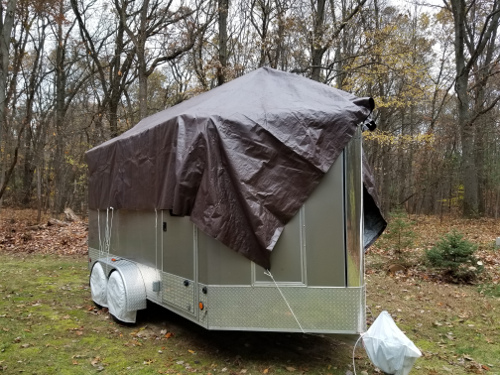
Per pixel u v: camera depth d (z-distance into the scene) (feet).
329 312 11.30
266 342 14.46
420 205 85.56
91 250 21.39
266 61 49.78
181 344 14.19
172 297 13.51
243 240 11.16
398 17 49.44
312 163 11.35
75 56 76.79
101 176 19.22
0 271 26.81
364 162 15.97
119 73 54.90
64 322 16.44
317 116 11.69
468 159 59.47
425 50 71.56
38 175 53.26
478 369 12.40
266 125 11.65
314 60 45.29
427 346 14.38
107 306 17.25
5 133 49.16
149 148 14.21
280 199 11.26
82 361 12.64
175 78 74.33
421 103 65.05
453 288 22.53
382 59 44.88
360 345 11.50
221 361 12.73
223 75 44.42
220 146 11.54
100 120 55.01
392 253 30.09
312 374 11.82
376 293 21.47
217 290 11.60
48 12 55.62
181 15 49.55
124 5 47.57
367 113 12.10
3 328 15.33
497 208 69.97
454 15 60.75
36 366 12.18
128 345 14.02
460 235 25.34
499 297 20.57
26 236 39.52
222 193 11.26
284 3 46.03
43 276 25.70
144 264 15.57
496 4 60.39
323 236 11.36
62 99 72.18
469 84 73.20
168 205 12.30
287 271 11.41
